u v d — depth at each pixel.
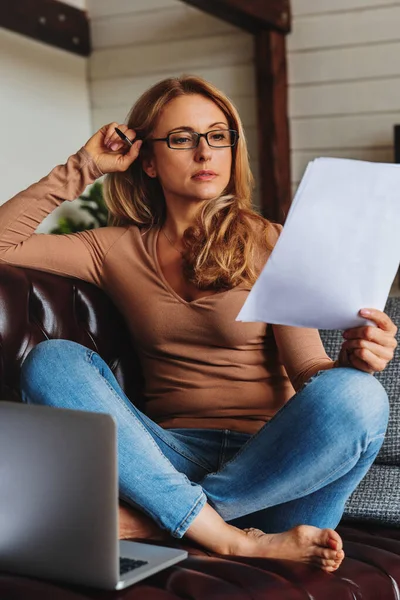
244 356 2.36
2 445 1.87
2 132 5.50
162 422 2.43
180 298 2.38
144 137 2.55
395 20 5.19
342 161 1.81
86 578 1.78
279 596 1.79
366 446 1.99
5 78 5.51
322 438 1.96
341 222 1.82
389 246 1.86
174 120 2.45
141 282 2.45
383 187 1.81
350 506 2.28
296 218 1.81
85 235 2.57
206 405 2.36
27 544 1.86
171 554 1.89
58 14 5.82
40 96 5.79
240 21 5.16
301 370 2.23
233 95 5.70
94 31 6.11
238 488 2.07
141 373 2.64
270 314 1.90
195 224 2.44
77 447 1.77
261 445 2.05
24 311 2.47
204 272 2.35
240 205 2.45
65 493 1.79
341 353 2.08
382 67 5.25
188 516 1.99
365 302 1.90
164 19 5.88
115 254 2.51
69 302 2.54
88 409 2.04
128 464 2.01
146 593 1.74
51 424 1.80
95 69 6.14
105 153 2.57
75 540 1.79
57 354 2.10
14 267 2.51
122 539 2.08
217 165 2.43
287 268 1.84
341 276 1.86
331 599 1.83
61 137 5.97
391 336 1.97
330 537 1.92
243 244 2.38
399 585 1.97
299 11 5.42
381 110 5.27
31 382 2.08
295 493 2.05
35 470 1.83
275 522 2.14
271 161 5.44
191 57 5.82
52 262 2.53
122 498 2.06
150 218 2.61
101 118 6.17
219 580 1.81
